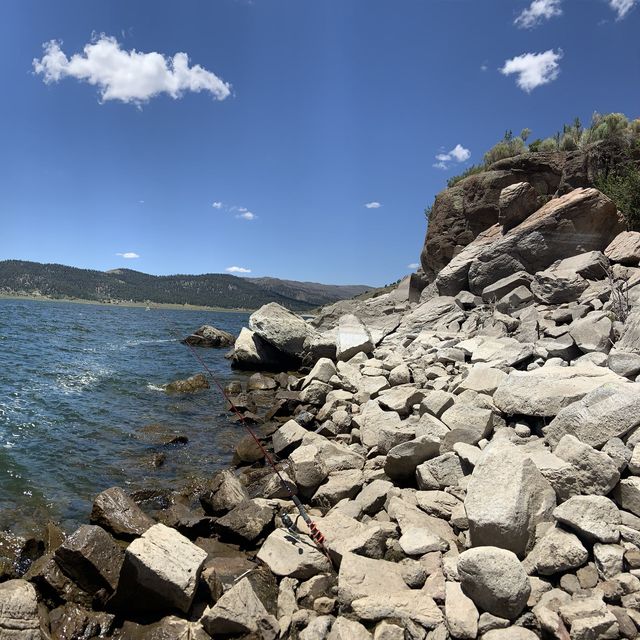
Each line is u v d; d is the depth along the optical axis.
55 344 25.47
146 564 4.62
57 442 9.86
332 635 4.18
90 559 4.88
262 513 6.45
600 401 6.09
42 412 11.96
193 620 4.64
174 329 42.16
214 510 7.03
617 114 20.41
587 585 4.20
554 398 7.23
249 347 20.06
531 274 17.45
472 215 22.45
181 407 13.17
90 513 6.93
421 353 13.85
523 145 24.66
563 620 3.88
